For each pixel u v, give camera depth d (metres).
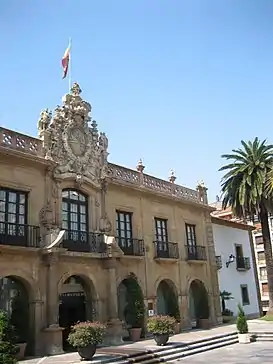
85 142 22.69
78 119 22.56
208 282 29.94
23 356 16.83
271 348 20.16
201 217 31.38
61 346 18.16
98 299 21.17
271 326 26.69
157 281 25.39
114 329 20.78
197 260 28.95
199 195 31.78
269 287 31.20
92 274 21.22
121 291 24.69
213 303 29.72
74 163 21.67
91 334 16.03
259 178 29.80
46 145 20.48
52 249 18.45
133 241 24.36
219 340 22.20
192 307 29.36
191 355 18.98
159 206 27.45
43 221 19.53
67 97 22.44
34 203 19.44
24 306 18.47
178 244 28.11
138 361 16.73
